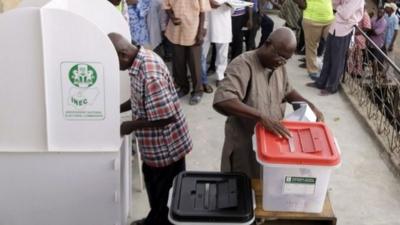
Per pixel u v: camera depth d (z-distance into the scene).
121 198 2.38
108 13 2.58
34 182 2.21
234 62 2.15
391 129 4.09
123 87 2.63
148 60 2.13
